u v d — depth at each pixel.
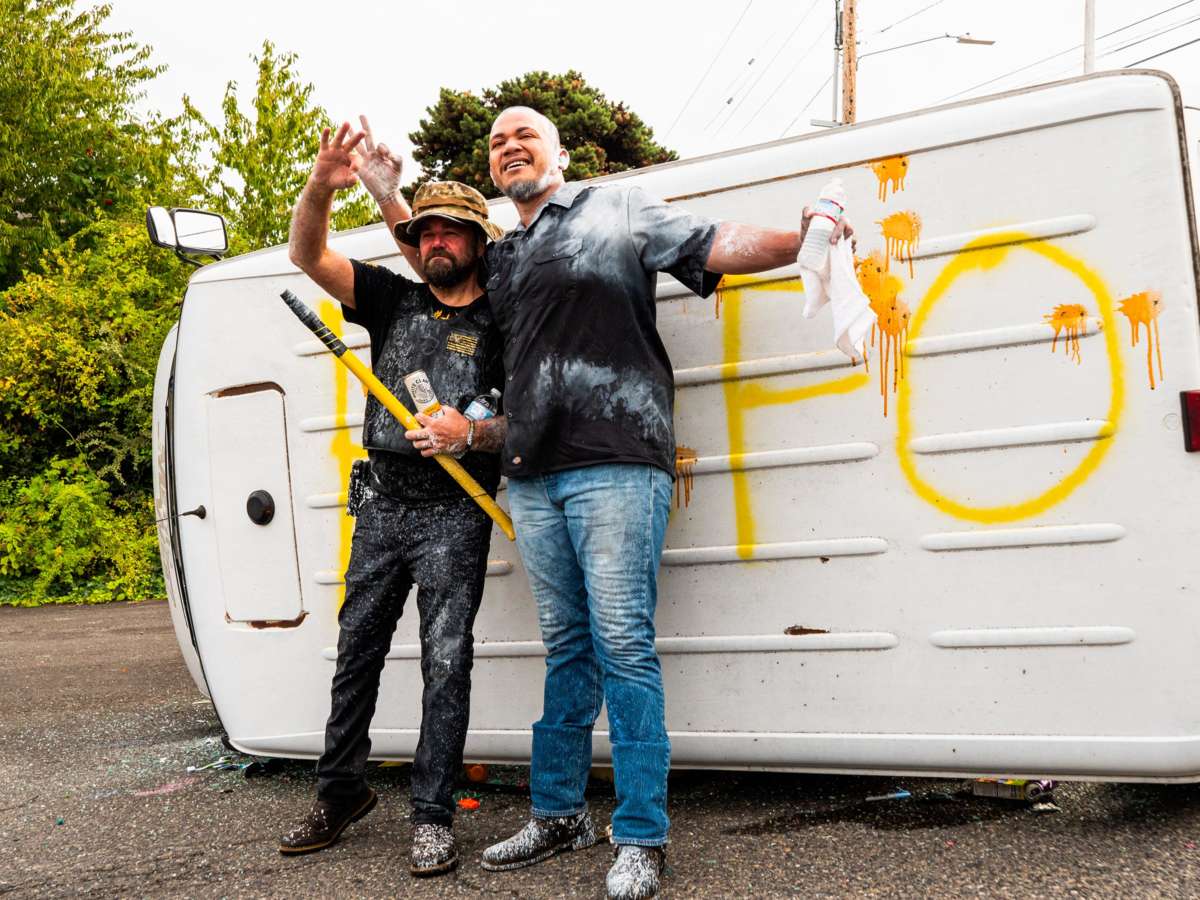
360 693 2.60
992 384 2.37
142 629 8.32
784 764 2.58
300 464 3.16
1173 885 2.04
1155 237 2.24
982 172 2.39
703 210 2.67
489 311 2.60
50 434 12.31
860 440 2.49
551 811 2.41
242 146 15.29
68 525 11.26
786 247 2.17
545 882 2.25
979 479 2.38
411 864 2.39
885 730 2.47
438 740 2.43
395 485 2.54
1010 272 2.36
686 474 2.66
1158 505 2.24
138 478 12.59
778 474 2.57
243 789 3.20
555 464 2.28
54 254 13.39
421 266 2.67
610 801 2.85
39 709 4.94
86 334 12.28
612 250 2.30
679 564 2.66
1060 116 2.32
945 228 2.42
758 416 2.59
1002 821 2.48
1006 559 2.36
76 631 8.46
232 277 3.29
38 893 2.38
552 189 2.48
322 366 3.13
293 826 2.76
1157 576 2.24
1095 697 2.29
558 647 2.41
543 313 2.32
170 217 3.38
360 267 2.66
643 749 2.20
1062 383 2.31
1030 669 2.35
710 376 2.63
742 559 2.60
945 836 2.40
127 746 3.96
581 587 2.40
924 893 2.08
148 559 11.70
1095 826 2.40
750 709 2.60
